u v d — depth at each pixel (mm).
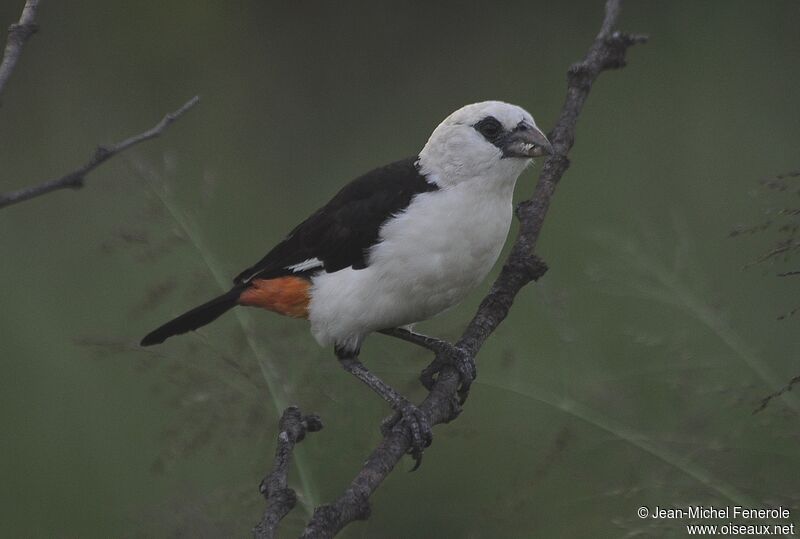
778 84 16688
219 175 15883
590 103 16750
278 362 8133
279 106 17484
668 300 8742
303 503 7824
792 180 10109
